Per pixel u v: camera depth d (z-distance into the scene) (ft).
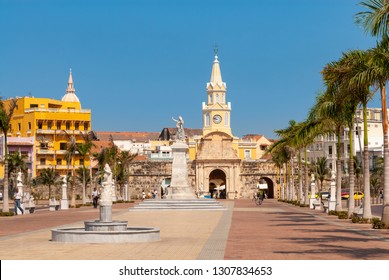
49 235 119.55
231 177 506.48
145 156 556.92
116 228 109.29
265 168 508.94
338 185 197.98
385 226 129.49
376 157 470.80
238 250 89.10
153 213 214.69
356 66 135.03
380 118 542.98
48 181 434.71
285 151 366.22
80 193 483.51
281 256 80.69
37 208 282.77
